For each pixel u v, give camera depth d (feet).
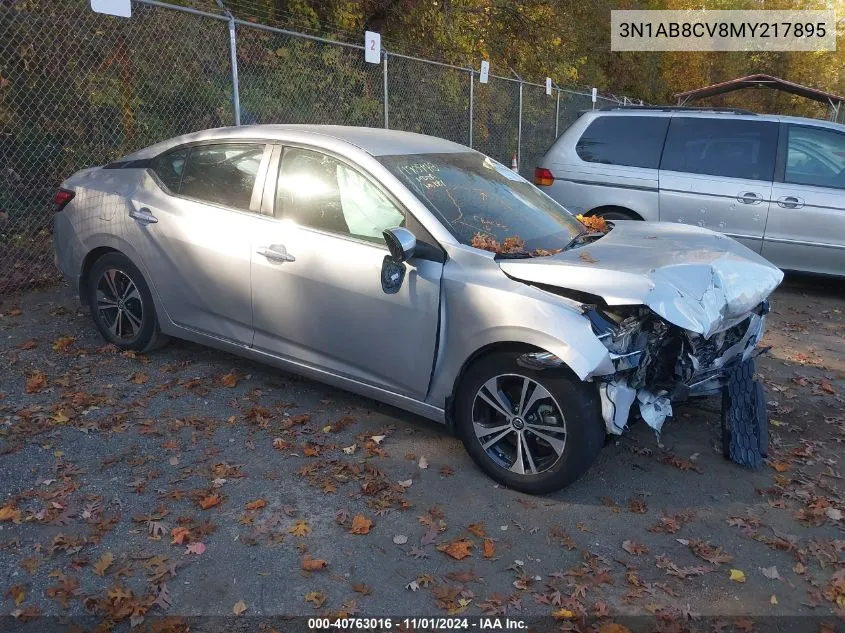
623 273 11.83
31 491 11.82
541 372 11.80
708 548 11.27
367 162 13.85
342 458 13.42
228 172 15.53
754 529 11.87
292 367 14.96
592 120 28.55
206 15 23.30
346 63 32.83
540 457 12.50
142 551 10.59
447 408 12.99
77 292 18.02
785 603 10.18
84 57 24.12
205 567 10.35
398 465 13.28
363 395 14.37
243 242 14.84
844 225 25.08
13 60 22.77
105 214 16.88
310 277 13.97
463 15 47.29
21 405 14.65
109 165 17.87
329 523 11.51
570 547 11.16
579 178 28.17
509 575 10.50
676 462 13.89
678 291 11.84
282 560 10.59
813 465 14.20
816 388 18.07
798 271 26.14
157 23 25.59
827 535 11.83
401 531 11.39
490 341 12.18
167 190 16.26
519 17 53.88
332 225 13.97
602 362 11.22
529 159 49.55
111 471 12.61
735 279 13.14
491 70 51.37
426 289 12.74
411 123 36.86
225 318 15.61
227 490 12.25
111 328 17.56
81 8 23.66
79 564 10.18
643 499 12.60
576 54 72.49
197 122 27.48
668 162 27.14
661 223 16.72
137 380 16.10
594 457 11.93
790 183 25.80
